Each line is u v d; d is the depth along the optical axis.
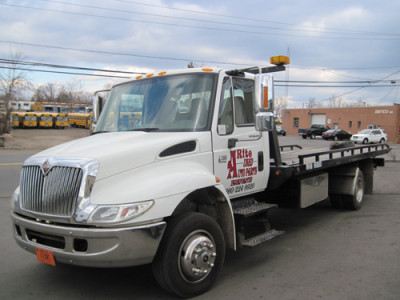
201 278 3.94
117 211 3.35
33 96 90.25
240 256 5.25
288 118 67.69
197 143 4.20
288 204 6.18
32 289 4.16
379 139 41.59
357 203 8.12
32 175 3.78
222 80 4.53
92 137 4.46
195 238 3.88
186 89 4.49
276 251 5.46
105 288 4.18
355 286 4.20
